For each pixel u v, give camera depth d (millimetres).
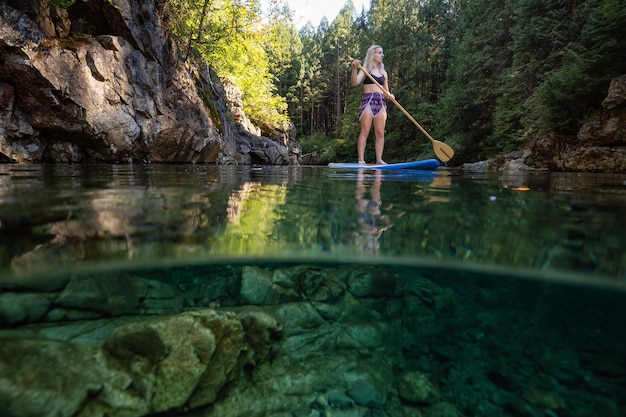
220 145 9164
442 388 1667
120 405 1099
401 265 1844
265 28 11586
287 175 4230
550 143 8445
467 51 16547
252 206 1949
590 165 7082
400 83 24453
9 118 4727
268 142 14180
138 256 1378
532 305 2053
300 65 39531
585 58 7688
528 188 2836
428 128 21578
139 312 1759
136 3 6480
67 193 1972
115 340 1261
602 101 7449
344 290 2275
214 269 2055
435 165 5742
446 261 1610
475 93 15492
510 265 1487
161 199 1965
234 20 9484
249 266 2070
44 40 4867
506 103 13242
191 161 8070
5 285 1290
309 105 39531
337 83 37562
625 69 7371
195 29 9008
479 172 5824
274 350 1787
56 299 1465
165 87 7188
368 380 1744
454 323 2188
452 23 22391
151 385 1198
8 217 1400
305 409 1531
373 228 1625
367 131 6660
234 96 15242
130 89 6152
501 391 1620
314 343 1916
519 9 11555
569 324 2008
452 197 2289
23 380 972
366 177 3908
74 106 5195
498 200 2176
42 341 1116
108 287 1640
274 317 1853
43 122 5035
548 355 1780
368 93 6523
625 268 1251
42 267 1224
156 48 6844
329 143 30125
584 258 1326
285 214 1777
